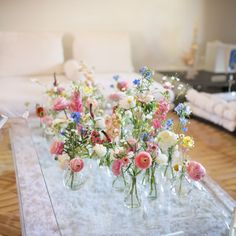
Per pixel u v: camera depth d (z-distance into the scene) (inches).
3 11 141.9
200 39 180.9
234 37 187.9
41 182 63.1
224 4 178.9
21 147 78.2
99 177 65.6
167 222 54.1
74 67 127.1
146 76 59.7
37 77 134.1
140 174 55.1
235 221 50.9
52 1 147.3
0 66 131.2
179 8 170.4
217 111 123.5
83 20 154.6
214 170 95.7
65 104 66.2
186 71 165.8
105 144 54.0
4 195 73.1
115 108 61.1
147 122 55.8
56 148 55.1
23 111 108.7
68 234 49.6
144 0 161.9
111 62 148.0
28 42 135.3
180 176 58.3
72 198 58.5
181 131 56.5
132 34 165.6
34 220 52.1
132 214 55.5
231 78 149.3
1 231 64.4
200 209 58.1
